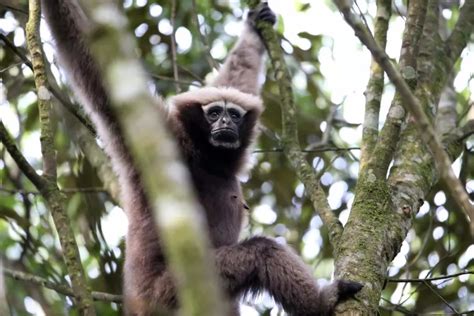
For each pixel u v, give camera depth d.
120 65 4.80
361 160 10.79
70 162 15.52
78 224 15.06
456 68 16.86
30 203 15.09
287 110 13.03
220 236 12.37
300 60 17.64
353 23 6.70
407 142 11.42
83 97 10.94
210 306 3.88
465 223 15.00
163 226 4.13
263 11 15.51
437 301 14.40
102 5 5.02
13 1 14.12
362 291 9.04
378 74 11.71
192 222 4.12
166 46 16.89
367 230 9.66
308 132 16.95
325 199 10.99
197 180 12.54
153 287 11.23
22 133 16.14
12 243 16.08
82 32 10.37
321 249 15.90
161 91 16.66
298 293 10.32
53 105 14.55
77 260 8.33
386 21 11.83
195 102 13.05
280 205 16.70
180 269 3.98
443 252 15.07
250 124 13.66
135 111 4.50
